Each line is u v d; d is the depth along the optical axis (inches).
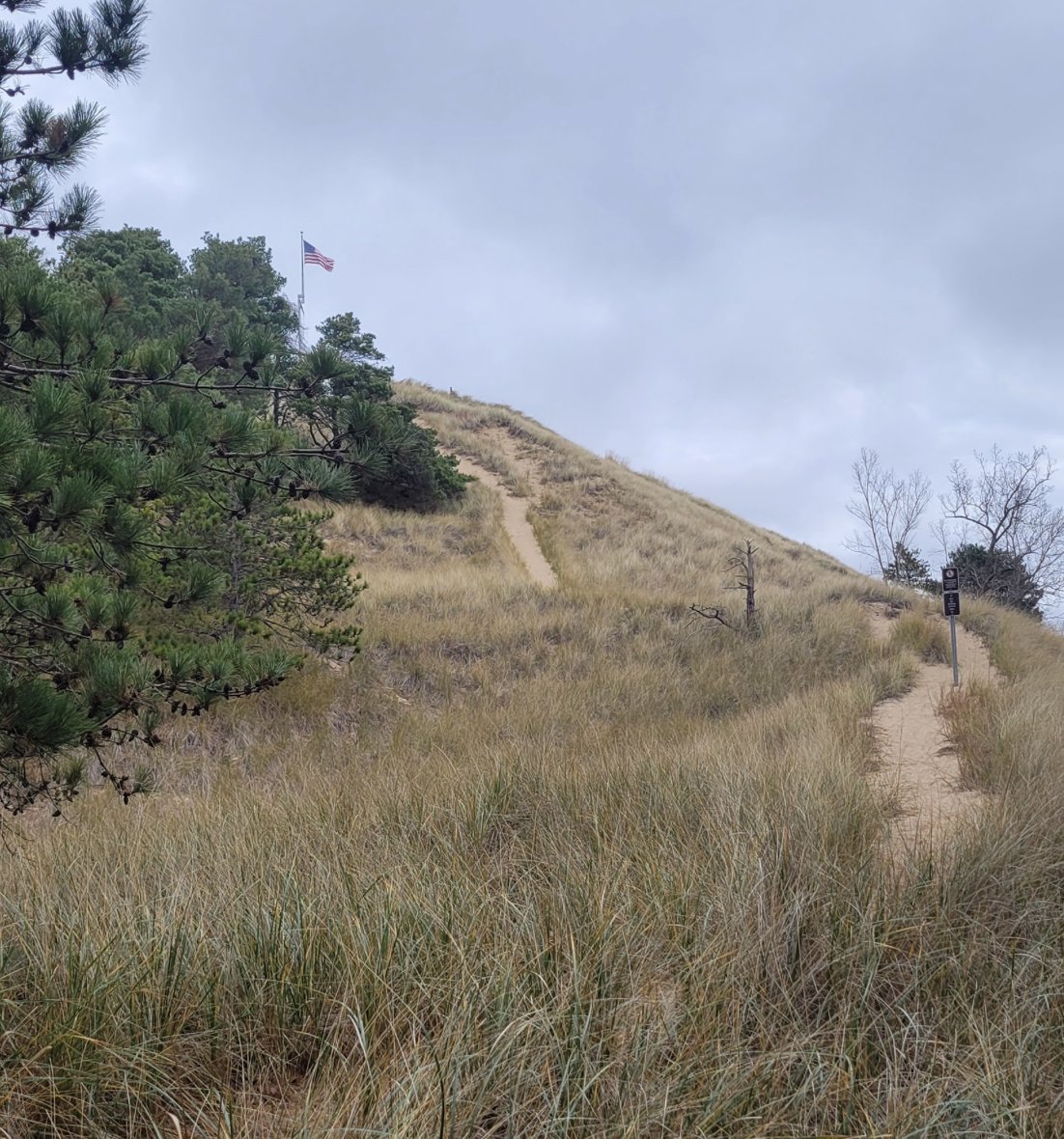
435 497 1192.2
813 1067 107.8
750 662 645.9
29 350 162.2
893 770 331.6
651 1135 94.9
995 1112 99.6
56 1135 95.8
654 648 663.8
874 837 203.5
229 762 357.4
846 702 459.2
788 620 778.8
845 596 935.7
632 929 138.7
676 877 163.3
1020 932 153.3
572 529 1224.2
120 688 152.0
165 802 291.0
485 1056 103.3
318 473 167.6
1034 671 572.7
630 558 1081.4
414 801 239.6
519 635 641.0
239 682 181.3
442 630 614.2
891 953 138.4
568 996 116.4
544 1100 98.3
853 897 154.1
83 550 170.7
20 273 155.9
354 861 179.9
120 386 165.5
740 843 178.7
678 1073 102.0
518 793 252.1
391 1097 95.0
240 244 1780.3
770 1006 122.7
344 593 466.9
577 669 596.4
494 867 187.3
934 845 196.7
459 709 474.6
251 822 221.9
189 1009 118.4
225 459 168.6
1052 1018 123.3
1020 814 208.7
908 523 1289.4
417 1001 118.2
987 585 1159.0
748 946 133.2
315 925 138.2
